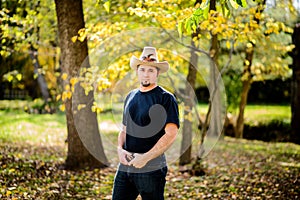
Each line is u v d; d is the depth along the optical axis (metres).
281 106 18.08
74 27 6.62
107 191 5.55
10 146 8.20
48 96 17.12
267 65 10.60
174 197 5.54
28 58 12.51
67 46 6.64
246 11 6.92
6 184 4.98
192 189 6.01
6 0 8.20
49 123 13.74
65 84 6.74
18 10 7.84
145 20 7.79
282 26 6.85
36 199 4.57
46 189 5.11
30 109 16.22
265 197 5.36
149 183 3.36
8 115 14.47
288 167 7.62
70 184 5.62
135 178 3.40
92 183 5.90
